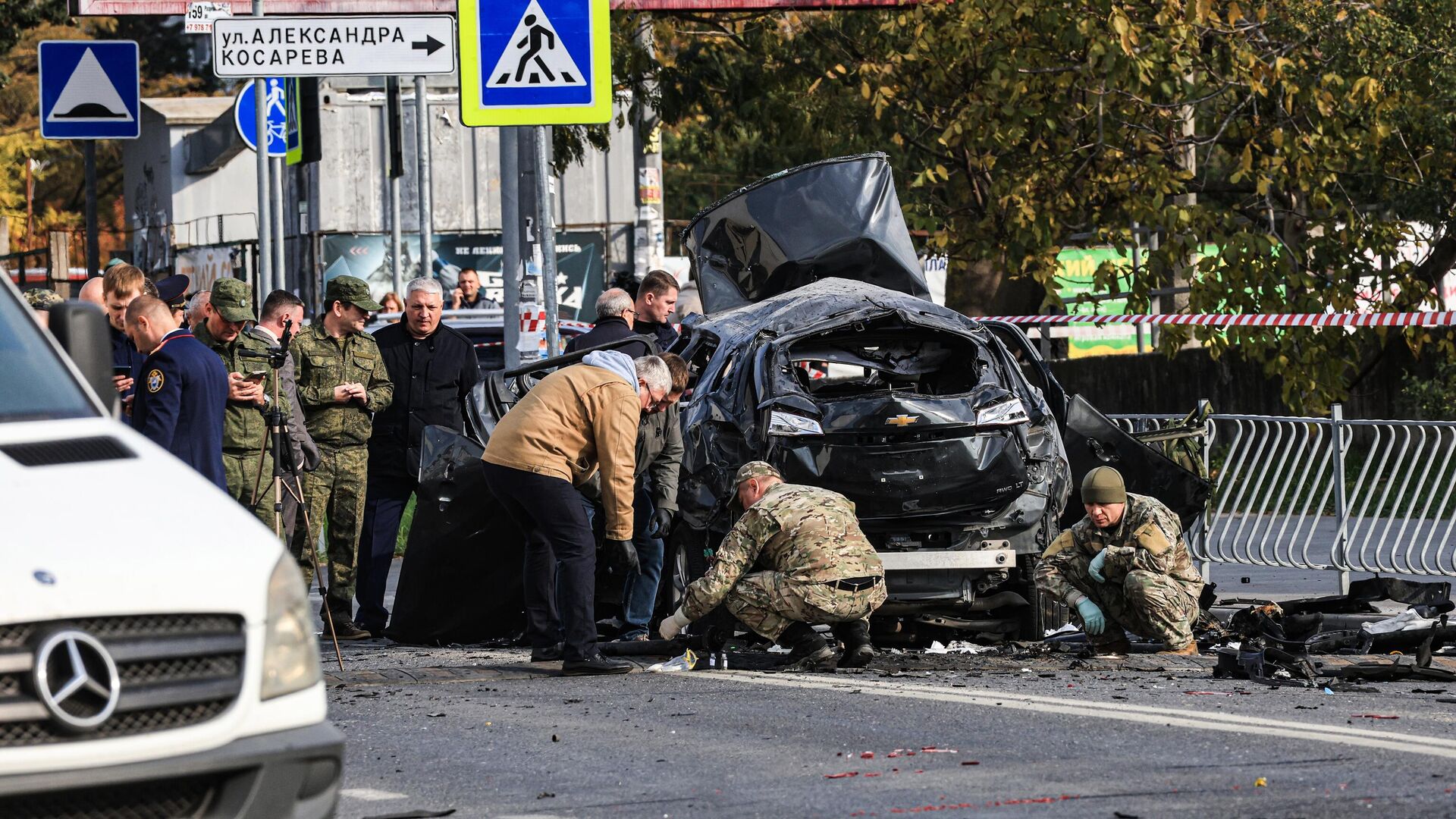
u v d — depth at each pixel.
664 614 34.56
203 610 12.88
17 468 14.02
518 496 28.36
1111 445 35.25
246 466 33.56
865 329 32.44
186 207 126.25
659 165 100.94
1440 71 64.31
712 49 77.75
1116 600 30.55
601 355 28.88
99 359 16.45
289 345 35.00
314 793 13.38
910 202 69.12
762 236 40.09
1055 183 67.94
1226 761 19.09
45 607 12.30
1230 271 64.62
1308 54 67.12
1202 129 69.94
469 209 107.06
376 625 36.59
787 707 23.94
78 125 47.34
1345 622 32.09
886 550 30.69
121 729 12.47
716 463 31.52
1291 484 41.12
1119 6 62.59
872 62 68.81
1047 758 19.55
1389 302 68.62
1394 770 18.42
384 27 39.41
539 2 38.38
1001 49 64.62
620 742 21.34
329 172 106.12
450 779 19.22
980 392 30.98
